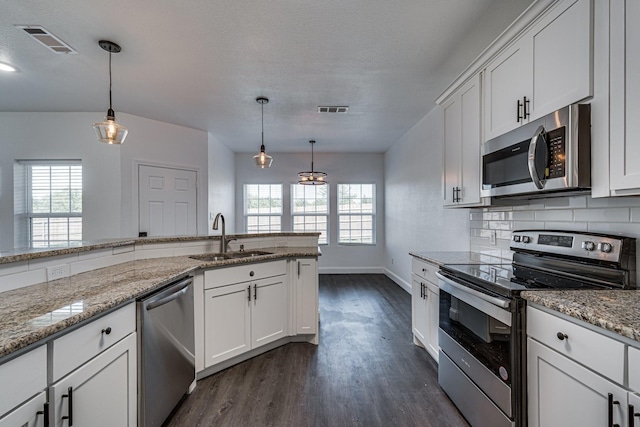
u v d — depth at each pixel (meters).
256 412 1.88
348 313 3.80
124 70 2.69
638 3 1.10
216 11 1.91
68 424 1.05
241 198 6.38
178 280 1.90
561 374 1.16
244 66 2.62
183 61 2.53
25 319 1.03
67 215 3.84
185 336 1.95
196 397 2.04
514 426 1.37
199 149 4.58
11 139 3.77
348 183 6.45
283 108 3.67
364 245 6.42
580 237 1.59
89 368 1.16
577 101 1.35
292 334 2.88
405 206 4.93
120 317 1.37
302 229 6.46
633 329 0.88
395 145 5.49
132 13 1.93
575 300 1.18
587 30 1.29
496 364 1.50
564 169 1.35
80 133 3.80
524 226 2.17
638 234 1.38
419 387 2.15
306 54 2.43
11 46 2.30
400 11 1.92
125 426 1.40
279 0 1.82
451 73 2.76
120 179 3.82
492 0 1.83
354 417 1.83
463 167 2.37
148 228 4.04
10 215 3.75
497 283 1.52
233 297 2.39
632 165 1.13
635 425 0.89
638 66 1.10
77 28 2.08
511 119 1.79
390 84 3.00
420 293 2.65
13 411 0.87
